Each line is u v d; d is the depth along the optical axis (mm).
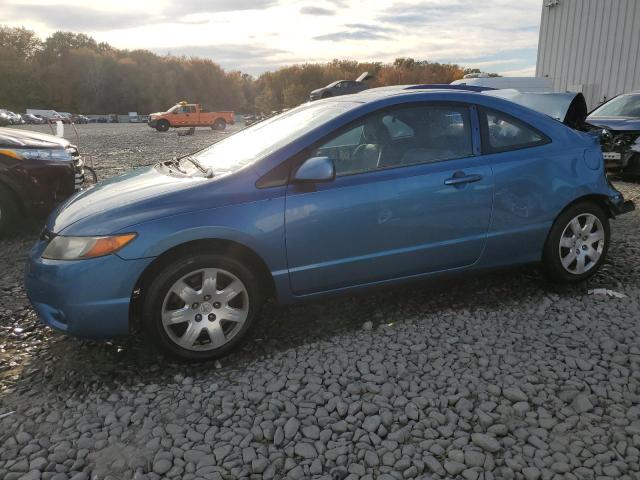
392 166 3477
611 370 2963
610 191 4070
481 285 4246
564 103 5496
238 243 3152
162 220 3023
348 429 2543
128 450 2418
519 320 3623
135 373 3102
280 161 3275
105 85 100312
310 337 3486
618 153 8328
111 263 2959
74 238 3035
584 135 4113
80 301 2979
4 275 4770
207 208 3092
